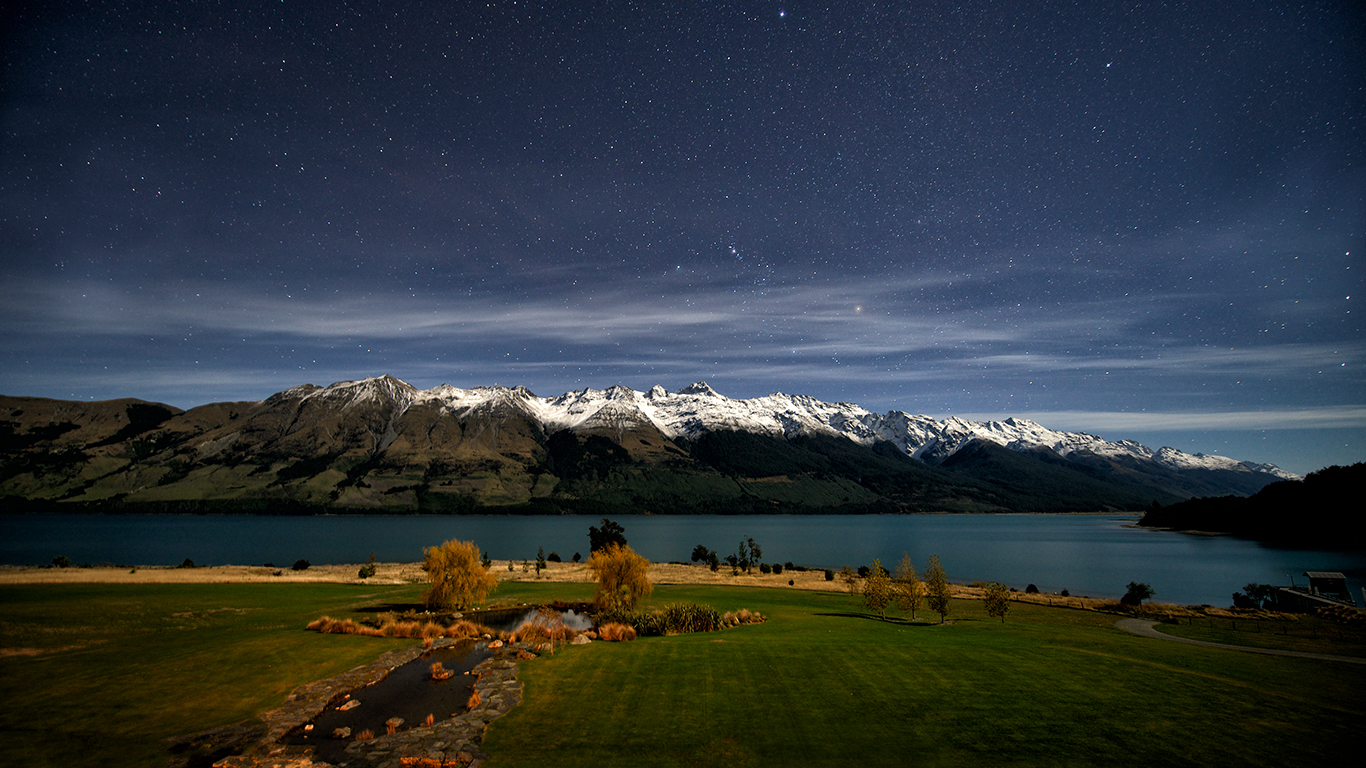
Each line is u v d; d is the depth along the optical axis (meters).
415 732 21.77
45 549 182.12
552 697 25.45
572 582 89.50
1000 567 167.38
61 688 26.47
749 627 47.81
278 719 23.08
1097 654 32.62
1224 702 24.17
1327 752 19.62
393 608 56.81
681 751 20.00
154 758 19.48
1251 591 94.38
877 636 39.97
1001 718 22.55
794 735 21.17
